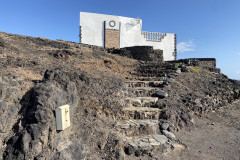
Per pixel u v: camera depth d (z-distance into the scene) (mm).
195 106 7258
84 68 7887
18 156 2918
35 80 4566
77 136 3957
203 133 5945
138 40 25578
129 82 8070
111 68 9898
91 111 5047
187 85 9125
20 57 6730
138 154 4223
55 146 3312
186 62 13977
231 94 10547
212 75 11773
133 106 6430
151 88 7906
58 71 4484
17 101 3674
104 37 23578
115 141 4285
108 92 6266
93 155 3855
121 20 24562
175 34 27562
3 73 4488
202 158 4473
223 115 8180
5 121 3236
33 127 3123
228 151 4910
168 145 4750
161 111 6148
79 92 5480
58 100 3713
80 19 22578
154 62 13398
